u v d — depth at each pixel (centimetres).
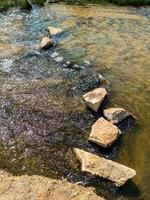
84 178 890
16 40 1508
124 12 1877
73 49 1453
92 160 921
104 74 1298
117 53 1437
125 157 966
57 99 1156
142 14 1864
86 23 1692
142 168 932
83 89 1219
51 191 829
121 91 1210
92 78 1273
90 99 1135
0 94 1155
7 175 879
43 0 1922
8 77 1250
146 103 1159
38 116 1077
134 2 2000
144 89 1224
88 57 1399
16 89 1188
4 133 1012
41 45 1448
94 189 855
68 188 842
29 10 1816
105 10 1886
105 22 1719
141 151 986
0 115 1072
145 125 1077
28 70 1301
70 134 1025
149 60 1400
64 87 1220
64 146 986
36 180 857
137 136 1037
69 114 1095
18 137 1002
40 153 959
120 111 1094
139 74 1306
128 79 1274
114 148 990
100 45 1491
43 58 1385
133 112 1119
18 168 908
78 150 962
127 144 1006
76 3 1961
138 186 875
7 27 1619
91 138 998
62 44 1488
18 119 1062
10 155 945
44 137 1009
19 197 807
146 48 1488
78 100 1159
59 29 1594
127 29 1653
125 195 852
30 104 1121
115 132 1016
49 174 898
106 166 907
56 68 1327
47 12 1802
